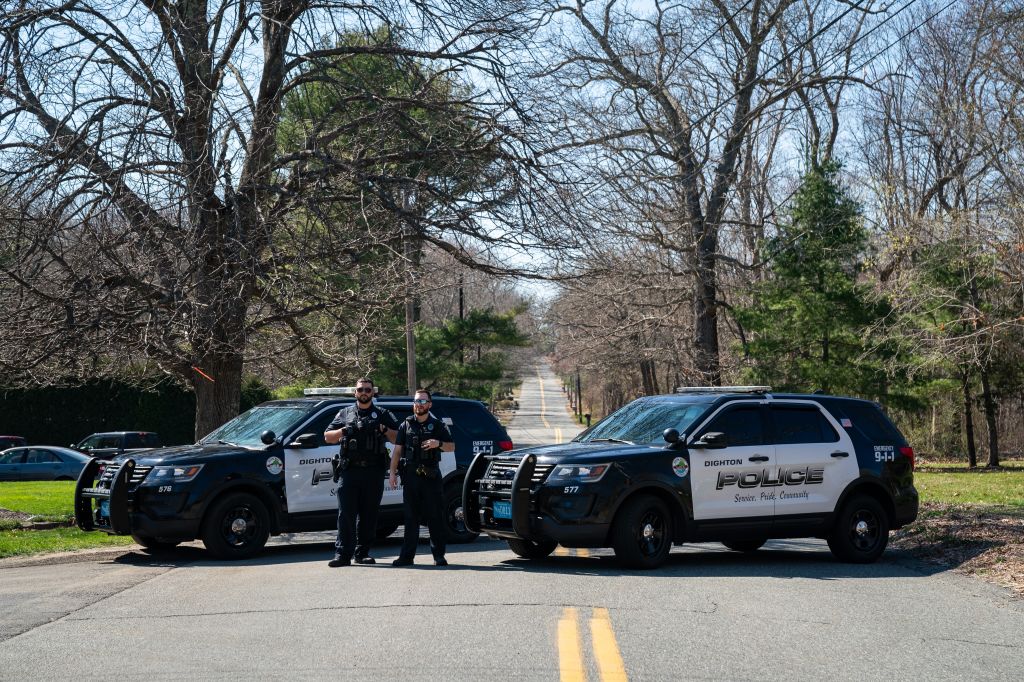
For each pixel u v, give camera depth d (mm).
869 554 15922
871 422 16453
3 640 9406
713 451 14961
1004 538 16609
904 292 40812
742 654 8828
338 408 17750
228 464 16359
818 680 8031
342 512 14938
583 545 14188
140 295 20172
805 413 15914
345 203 22734
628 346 50844
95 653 8828
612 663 8344
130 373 24922
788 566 15148
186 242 19547
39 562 16375
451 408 19219
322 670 8133
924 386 45812
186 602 11422
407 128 22422
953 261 38562
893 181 51156
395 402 18703
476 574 13602
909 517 16422
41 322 19469
